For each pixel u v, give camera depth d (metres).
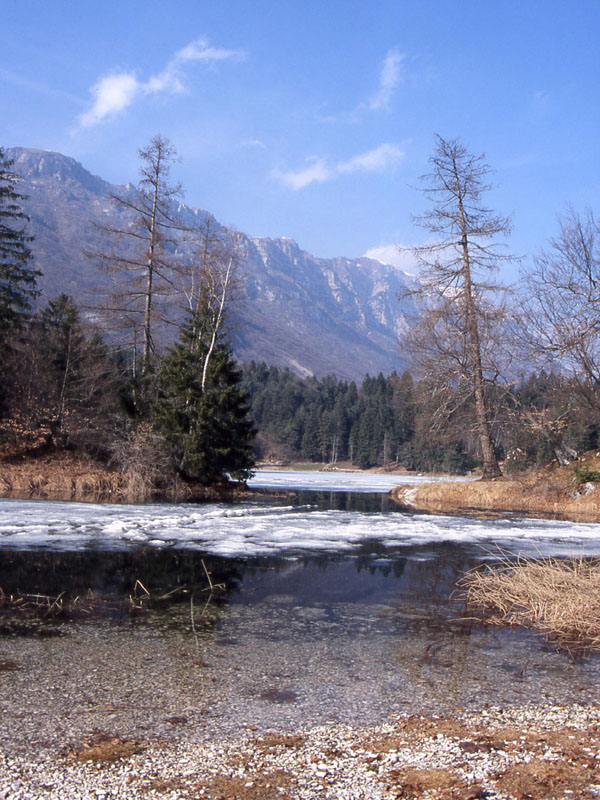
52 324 30.67
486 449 26.48
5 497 19.91
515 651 6.07
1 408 26.83
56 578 8.61
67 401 27.50
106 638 6.01
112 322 26.56
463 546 12.61
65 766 3.43
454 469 66.06
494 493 24.55
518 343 25.72
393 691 4.81
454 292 26.42
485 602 8.01
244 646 5.89
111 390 29.02
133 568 9.48
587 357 24.44
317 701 4.54
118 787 3.22
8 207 29.22
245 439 26.50
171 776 3.35
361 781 3.35
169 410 24.59
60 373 28.56
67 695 4.50
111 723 4.04
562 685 5.09
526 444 30.78
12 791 3.14
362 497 27.62
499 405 26.86
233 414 26.12
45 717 4.09
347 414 111.56
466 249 26.33
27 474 23.05
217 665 5.30
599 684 5.14
